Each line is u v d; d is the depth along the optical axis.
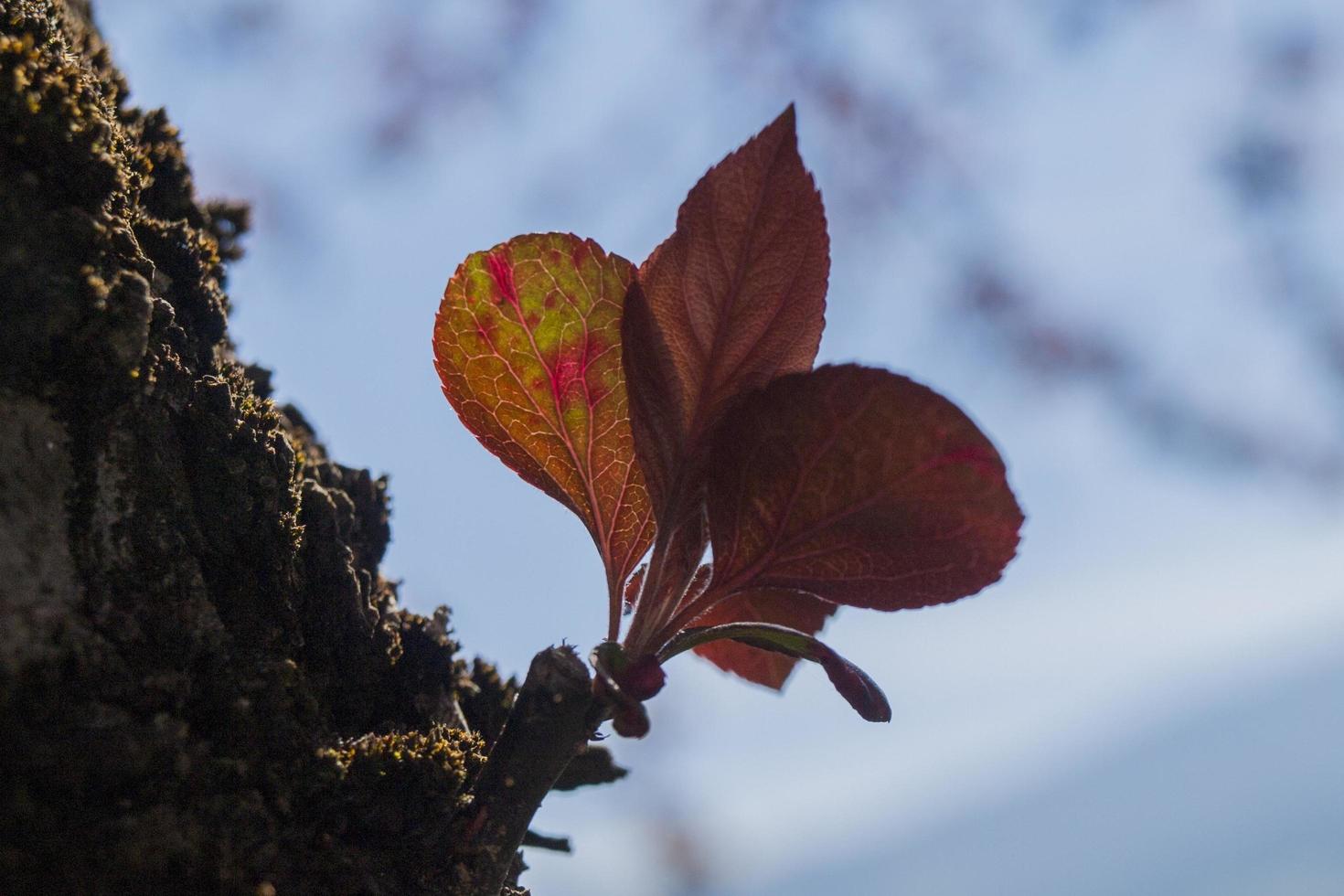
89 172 0.43
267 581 0.44
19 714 0.41
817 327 0.44
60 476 0.42
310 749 0.43
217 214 0.49
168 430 0.43
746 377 0.44
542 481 0.45
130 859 0.41
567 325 0.44
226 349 0.47
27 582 0.42
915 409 0.42
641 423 0.44
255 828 0.42
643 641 0.44
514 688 0.47
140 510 0.43
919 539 0.43
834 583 0.43
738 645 0.47
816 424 0.43
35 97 0.42
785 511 0.43
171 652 0.42
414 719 0.45
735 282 0.44
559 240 0.44
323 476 0.47
